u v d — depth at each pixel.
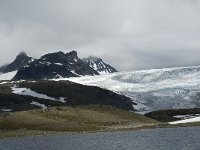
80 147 101.44
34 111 174.88
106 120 176.00
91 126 162.88
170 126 175.38
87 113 181.62
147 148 93.38
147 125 174.62
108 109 196.38
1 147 104.56
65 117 171.00
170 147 93.38
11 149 99.25
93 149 96.12
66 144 109.69
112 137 128.75
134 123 179.12
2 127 152.88
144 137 124.62
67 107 187.38
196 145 96.00
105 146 102.19
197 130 148.12
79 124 162.88
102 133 147.88
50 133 145.25
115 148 96.56
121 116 190.00
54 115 171.38
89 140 120.38
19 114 167.00
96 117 178.62
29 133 144.12
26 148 101.38
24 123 156.75
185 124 180.12
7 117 161.62
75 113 178.62
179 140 110.00
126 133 144.75
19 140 126.44
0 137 139.00
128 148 95.44
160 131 149.38
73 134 144.38
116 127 166.00
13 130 150.00
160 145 99.06
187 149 88.00
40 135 140.88
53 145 107.75
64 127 156.38
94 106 197.62
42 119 163.50
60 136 137.50
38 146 105.75
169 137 120.81
